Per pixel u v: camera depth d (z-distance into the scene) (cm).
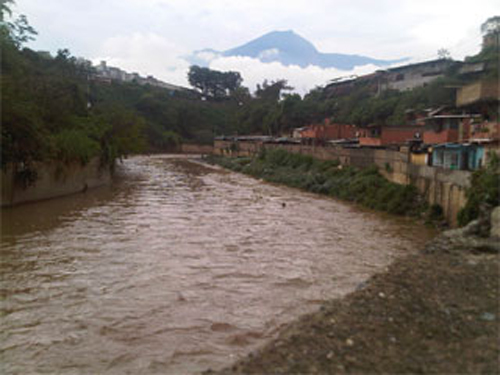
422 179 2428
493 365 471
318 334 556
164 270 1306
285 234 1872
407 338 545
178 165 6812
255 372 466
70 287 1148
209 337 865
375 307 642
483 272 810
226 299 1073
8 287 1139
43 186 2647
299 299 1075
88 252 1498
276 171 4856
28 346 822
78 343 837
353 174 3462
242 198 3112
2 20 2677
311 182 3709
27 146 2294
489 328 569
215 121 11588
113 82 11288
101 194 3122
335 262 1423
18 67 2984
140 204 2683
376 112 4416
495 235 1045
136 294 1103
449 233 1161
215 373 486
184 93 13138
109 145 3894
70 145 2884
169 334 878
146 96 10538
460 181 1947
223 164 6769
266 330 897
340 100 6344
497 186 1608
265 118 8300
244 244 1667
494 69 3419
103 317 959
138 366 751
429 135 2933
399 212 2414
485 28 4234
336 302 677
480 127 2262
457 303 657
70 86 3800
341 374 458
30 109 2338
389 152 3062
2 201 2275
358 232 1939
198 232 1872
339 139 5297
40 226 1911
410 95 4250
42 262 1368
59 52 6138
